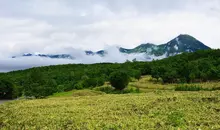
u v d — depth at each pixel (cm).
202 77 11625
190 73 12000
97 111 3425
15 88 12506
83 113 3303
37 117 3056
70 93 8938
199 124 2502
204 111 3138
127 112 3266
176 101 3925
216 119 2673
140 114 3158
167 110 3250
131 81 13075
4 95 12219
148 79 13988
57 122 2717
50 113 3359
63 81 15012
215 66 13250
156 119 2708
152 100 4153
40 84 10625
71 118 2894
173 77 12094
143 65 19025
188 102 3797
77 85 11694
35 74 11106
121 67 19275
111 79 9481
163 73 12825
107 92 9144
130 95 5841
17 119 3016
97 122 2634
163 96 4747
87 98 5572
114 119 2828
